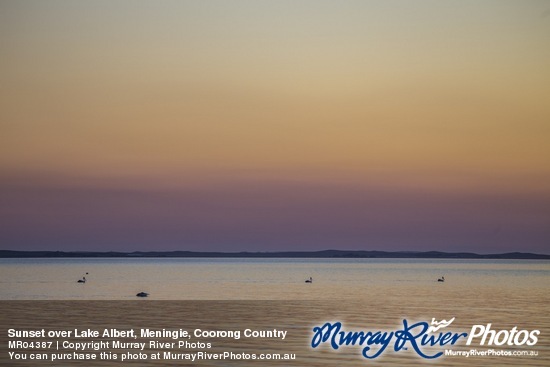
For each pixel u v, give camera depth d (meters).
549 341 68.00
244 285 175.38
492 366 55.75
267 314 91.06
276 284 181.12
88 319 83.12
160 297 126.25
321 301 114.81
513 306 106.81
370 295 133.38
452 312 96.25
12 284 177.62
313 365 55.47
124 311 94.31
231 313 91.94
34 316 86.69
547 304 110.06
